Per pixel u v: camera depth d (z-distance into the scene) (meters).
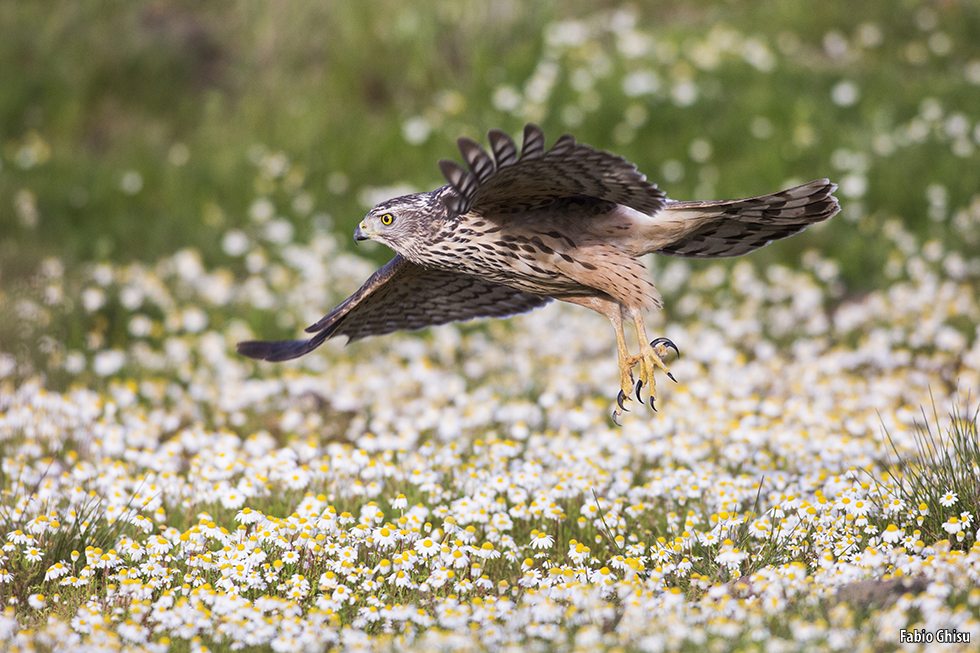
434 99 20.92
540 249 7.56
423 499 8.64
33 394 11.37
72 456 9.48
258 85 21.72
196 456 9.84
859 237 16.56
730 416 10.66
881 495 7.67
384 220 7.86
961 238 16.25
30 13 22.97
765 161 18.14
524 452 10.22
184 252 16.30
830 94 20.33
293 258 16.41
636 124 19.12
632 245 7.52
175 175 19.14
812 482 8.31
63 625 5.86
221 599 6.24
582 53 20.97
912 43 22.70
